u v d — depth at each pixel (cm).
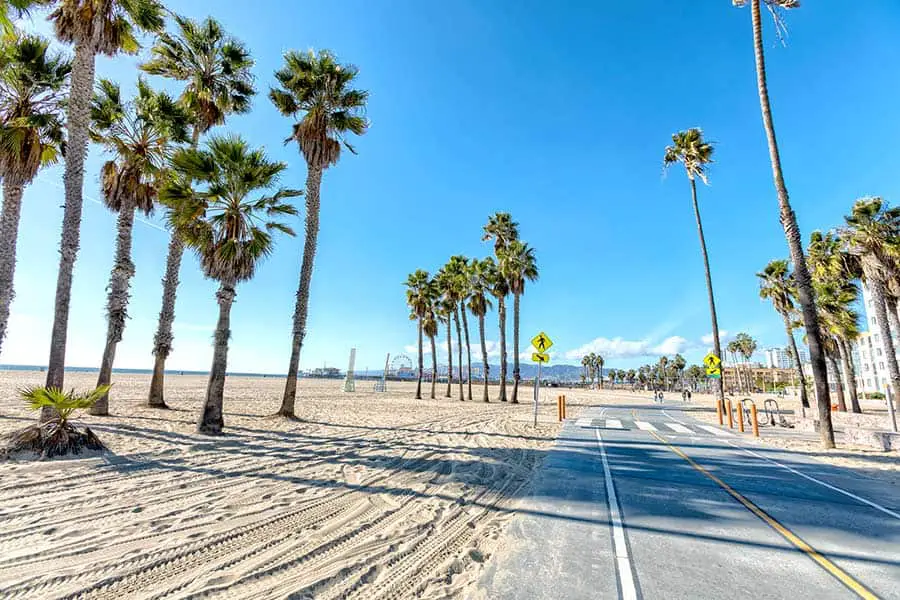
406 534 462
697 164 2322
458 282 3838
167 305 1659
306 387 4531
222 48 1566
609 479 728
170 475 661
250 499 559
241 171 1113
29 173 1149
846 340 2609
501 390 3556
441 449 1002
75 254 988
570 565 385
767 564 389
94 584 326
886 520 517
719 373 1859
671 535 463
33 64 1138
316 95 1595
